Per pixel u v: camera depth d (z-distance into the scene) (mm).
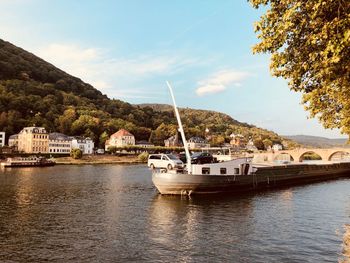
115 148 179000
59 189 46656
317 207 34156
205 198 38781
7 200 36562
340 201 38469
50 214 29250
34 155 149000
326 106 18500
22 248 19703
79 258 18078
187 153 41938
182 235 22766
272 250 19734
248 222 26875
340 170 79438
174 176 39375
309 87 16578
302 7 12891
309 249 19969
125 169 98625
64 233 23000
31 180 60031
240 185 45312
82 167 109625
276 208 33312
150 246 20250
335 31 11297
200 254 18906
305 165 64812
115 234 22828
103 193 42656
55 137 175625
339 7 11031
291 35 13828
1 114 187750
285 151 137375
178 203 35250
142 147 176625
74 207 32625
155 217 28375
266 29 13719
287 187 54344
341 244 20984
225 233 23391
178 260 17922
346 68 12625
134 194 41625
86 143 188500
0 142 174000
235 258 18312
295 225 25984
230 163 44938
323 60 12945
